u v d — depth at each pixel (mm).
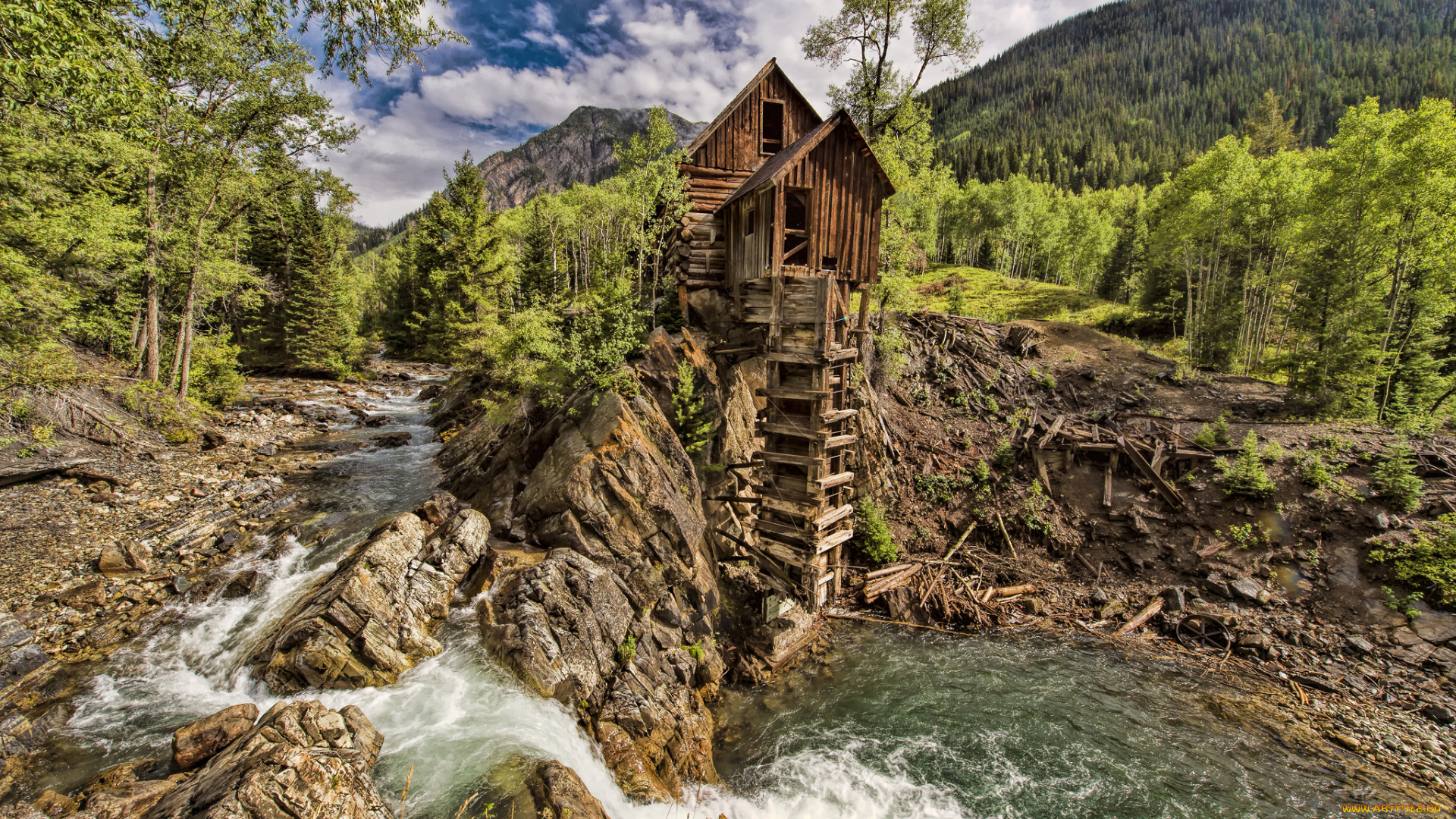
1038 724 14133
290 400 33906
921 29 24797
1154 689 15594
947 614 18859
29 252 19109
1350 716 14438
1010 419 26484
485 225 52625
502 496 17219
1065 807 11656
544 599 12531
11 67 8961
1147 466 22219
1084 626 18531
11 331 18750
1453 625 15906
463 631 12656
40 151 18188
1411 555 17156
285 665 11055
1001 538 22359
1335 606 17453
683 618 14719
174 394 25656
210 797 7004
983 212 84938
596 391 17094
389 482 22016
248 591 14367
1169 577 19859
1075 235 72875
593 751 11070
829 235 18031
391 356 60969
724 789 11766
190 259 26344
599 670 12391
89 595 13391
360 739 9219
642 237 22531
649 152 21859
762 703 14633
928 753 13055
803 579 17500
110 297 25984
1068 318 52469
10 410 18453
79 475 18625
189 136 24844
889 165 25016
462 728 10289
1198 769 12789
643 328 19766
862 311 20938
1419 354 25469
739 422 20047
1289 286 35750
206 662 11898
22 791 8484
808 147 16781
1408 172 24391
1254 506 20203
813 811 11281
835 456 18438
